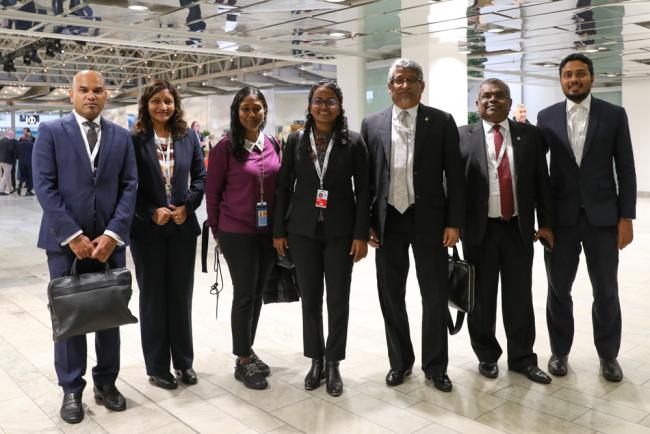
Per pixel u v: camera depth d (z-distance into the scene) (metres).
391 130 3.10
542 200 3.24
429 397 3.05
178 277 3.20
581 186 3.18
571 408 2.89
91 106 2.81
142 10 6.03
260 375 3.25
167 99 3.06
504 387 3.15
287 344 3.96
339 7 6.05
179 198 3.12
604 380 3.23
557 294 3.32
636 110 14.42
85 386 3.11
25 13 6.18
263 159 3.20
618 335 3.27
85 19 6.51
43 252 7.73
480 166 3.16
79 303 2.69
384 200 3.09
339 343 3.14
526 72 13.05
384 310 3.27
